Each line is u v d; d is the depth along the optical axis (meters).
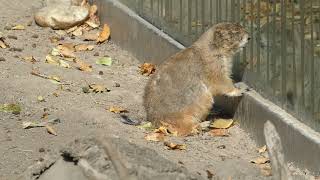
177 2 14.41
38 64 14.52
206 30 13.09
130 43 15.76
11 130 11.36
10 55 14.88
